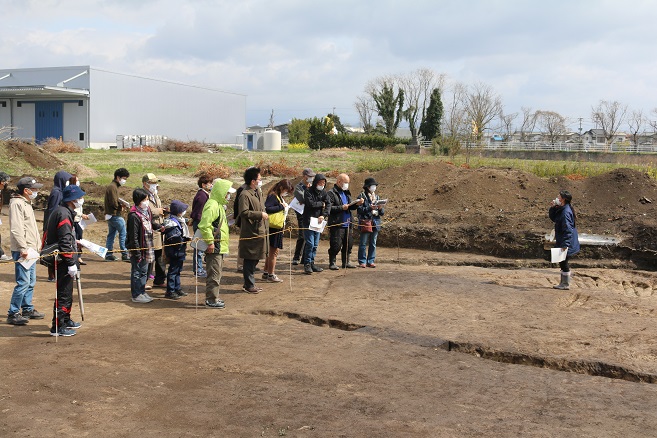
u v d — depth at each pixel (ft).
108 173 96.84
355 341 26.68
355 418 18.70
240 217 35.32
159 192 72.69
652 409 19.80
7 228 56.65
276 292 36.14
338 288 36.88
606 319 30.14
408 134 312.09
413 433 17.71
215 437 17.29
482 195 59.36
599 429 18.20
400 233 53.16
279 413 18.98
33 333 27.27
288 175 101.81
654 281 41.73
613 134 277.44
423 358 24.62
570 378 22.75
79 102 167.73
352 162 124.98
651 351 25.16
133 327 28.43
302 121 254.88
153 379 21.70
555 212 37.04
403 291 36.06
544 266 45.91
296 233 58.90
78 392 20.33
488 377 22.67
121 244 46.42
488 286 37.58
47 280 38.60
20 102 174.09
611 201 55.01
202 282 39.40
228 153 161.68
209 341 26.40
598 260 46.42
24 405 19.16
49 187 76.33
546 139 280.51
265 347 25.67
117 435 17.33
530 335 27.35
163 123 191.52
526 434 17.78
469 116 197.16
